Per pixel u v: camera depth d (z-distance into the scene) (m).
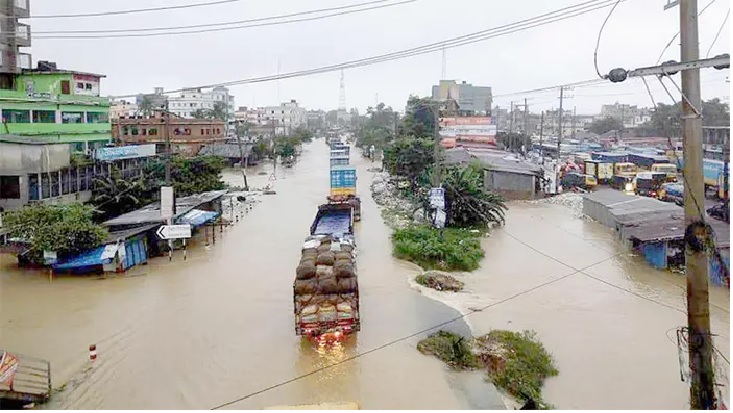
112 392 13.56
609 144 79.44
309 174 68.56
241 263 25.84
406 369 14.59
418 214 36.50
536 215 37.94
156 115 77.25
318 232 27.95
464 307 19.30
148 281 22.92
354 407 9.34
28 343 16.48
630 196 36.09
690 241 8.64
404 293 20.94
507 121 136.12
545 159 63.97
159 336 17.08
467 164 43.38
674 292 20.73
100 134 44.94
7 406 12.35
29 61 43.56
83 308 19.61
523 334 16.56
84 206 29.14
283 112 179.00
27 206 28.05
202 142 76.31
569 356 15.25
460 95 89.25
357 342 16.36
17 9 41.03
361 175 65.56
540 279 22.66
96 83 45.41
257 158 80.62
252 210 41.31
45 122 38.69
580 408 12.43
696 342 8.69
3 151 29.88
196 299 20.59
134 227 26.83
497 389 13.45
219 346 16.31
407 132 63.81
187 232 26.17
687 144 8.55
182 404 13.00
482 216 33.00
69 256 23.48
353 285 16.25
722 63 8.16
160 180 38.12
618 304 19.45
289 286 22.14
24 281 22.78
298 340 16.67
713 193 37.00
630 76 8.84
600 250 27.59
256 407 12.83
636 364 14.70
